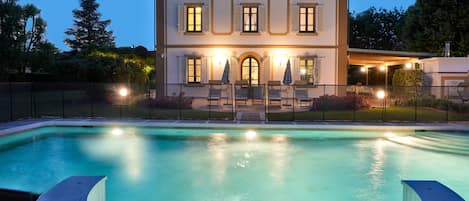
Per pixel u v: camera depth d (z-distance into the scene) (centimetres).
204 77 2073
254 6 2066
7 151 1070
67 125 1320
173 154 1031
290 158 991
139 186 770
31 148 1102
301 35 2059
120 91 1795
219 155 1021
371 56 2311
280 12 2059
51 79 2802
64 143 1163
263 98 1923
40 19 2759
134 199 696
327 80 2067
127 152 1056
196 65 2084
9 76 2631
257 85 1994
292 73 2070
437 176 836
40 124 1284
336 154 1027
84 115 1534
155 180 808
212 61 2077
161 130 1291
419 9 2994
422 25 2969
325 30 2059
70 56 3434
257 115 1529
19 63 2633
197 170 888
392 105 1889
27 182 791
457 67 2000
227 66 1952
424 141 1112
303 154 1029
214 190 745
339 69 2055
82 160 974
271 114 1569
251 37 2070
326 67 2067
